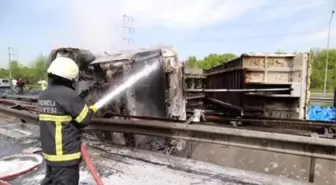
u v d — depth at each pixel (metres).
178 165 3.68
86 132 5.52
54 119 2.16
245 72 7.07
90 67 5.24
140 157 4.03
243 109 7.30
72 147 2.23
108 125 4.69
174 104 5.04
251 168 4.32
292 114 6.95
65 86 2.25
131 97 4.82
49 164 2.21
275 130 4.98
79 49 5.28
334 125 4.88
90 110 2.42
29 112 6.23
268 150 3.37
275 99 7.08
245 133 3.46
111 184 3.09
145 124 4.22
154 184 3.08
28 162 3.76
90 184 3.09
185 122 4.17
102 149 4.44
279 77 6.93
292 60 6.79
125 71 4.75
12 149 4.44
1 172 3.37
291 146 3.23
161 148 4.91
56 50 5.39
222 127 3.72
